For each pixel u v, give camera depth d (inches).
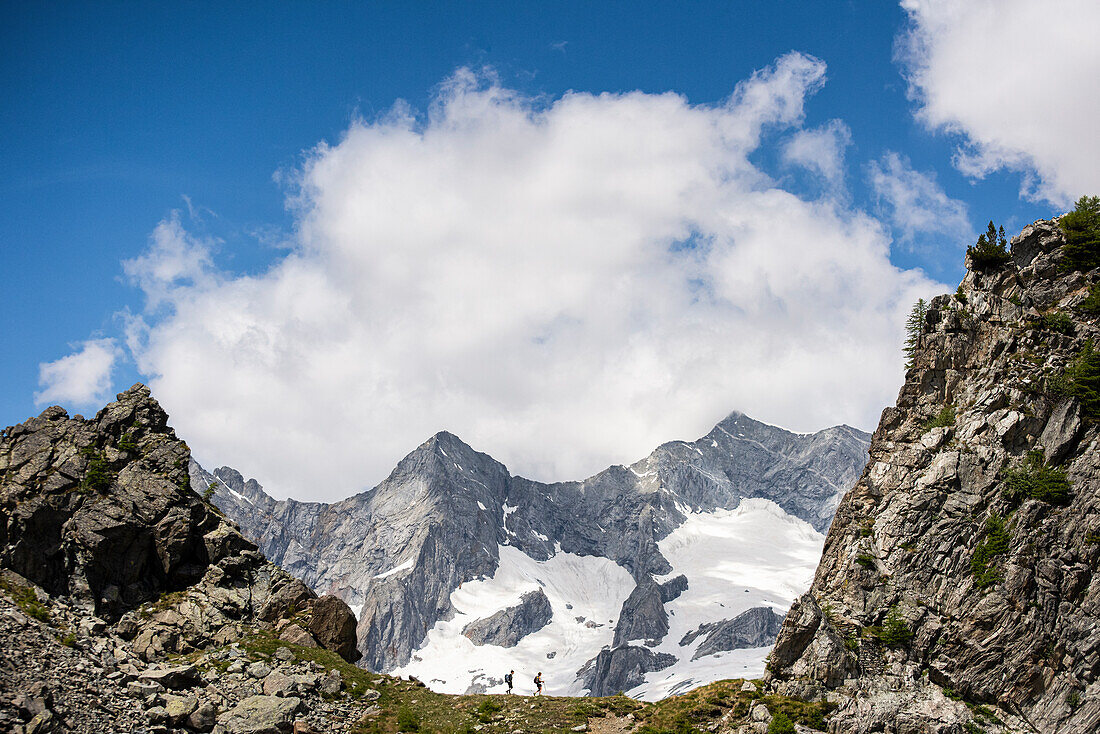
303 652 4040.4
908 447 4490.7
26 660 3240.7
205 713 3297.2
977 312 4621.1
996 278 4643.2
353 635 4431.6
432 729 3767.2
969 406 4419.3
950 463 4261.8
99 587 3924.7
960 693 3754.9
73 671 3294.8
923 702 3737.7
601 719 4035.4
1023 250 4623.5
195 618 4010.8
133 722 3122.5
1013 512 4045.3
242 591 4252.0
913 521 4229.8
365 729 3671.3
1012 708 3683.6
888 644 3959.2
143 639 3777.1
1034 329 4384.8
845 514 4503.0
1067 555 3868.1
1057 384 4173.2
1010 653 3754.9
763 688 4047.7
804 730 3668.8
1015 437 4197.8
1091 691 3599.9
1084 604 3752.5
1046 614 3779.5
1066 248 4510.3
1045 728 3595.0
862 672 3880.4
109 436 4384.8
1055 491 3971.5
